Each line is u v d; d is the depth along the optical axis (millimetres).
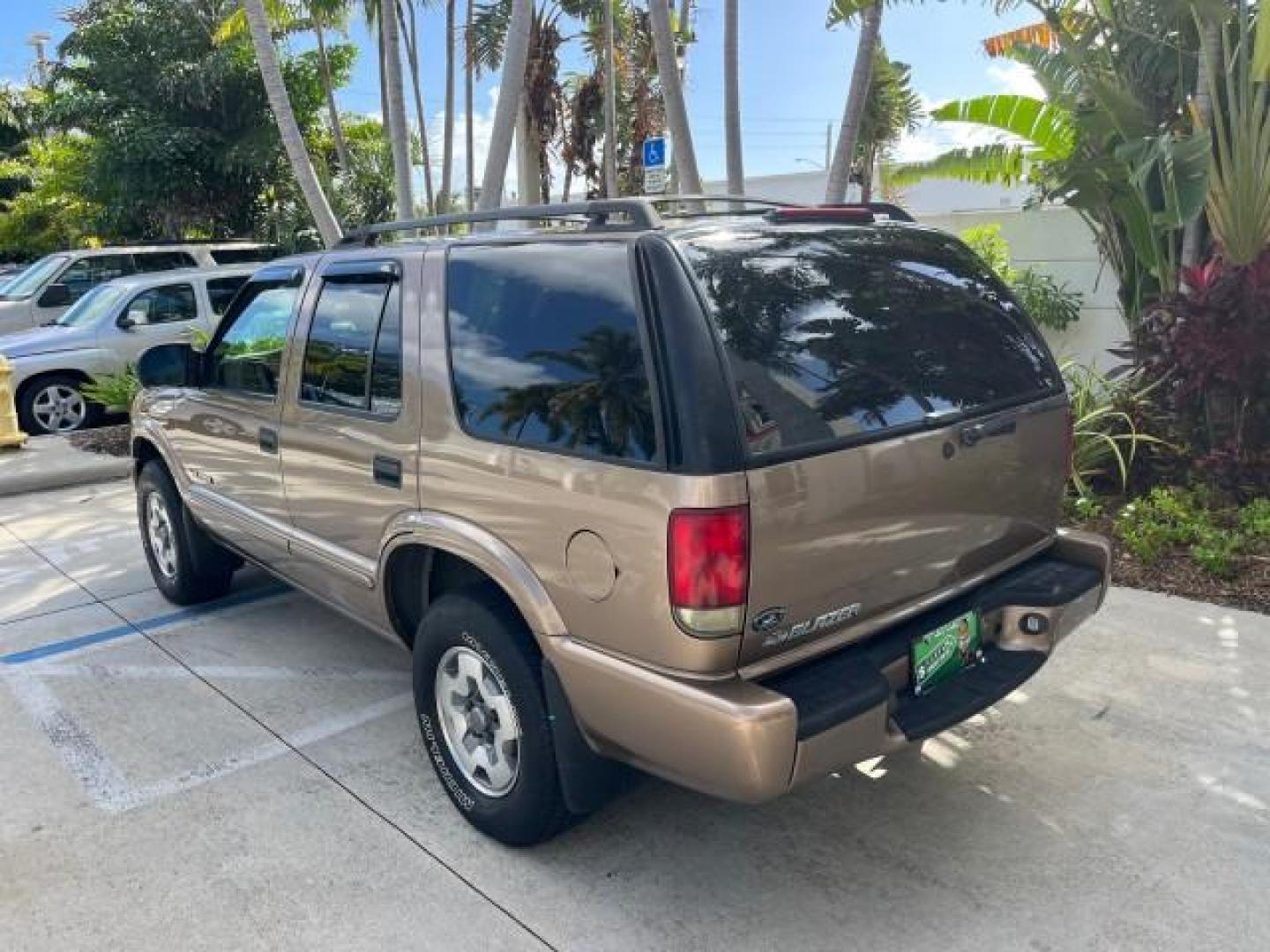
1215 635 4559
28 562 6246
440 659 3195
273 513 4145
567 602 2697
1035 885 2896
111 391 10164
